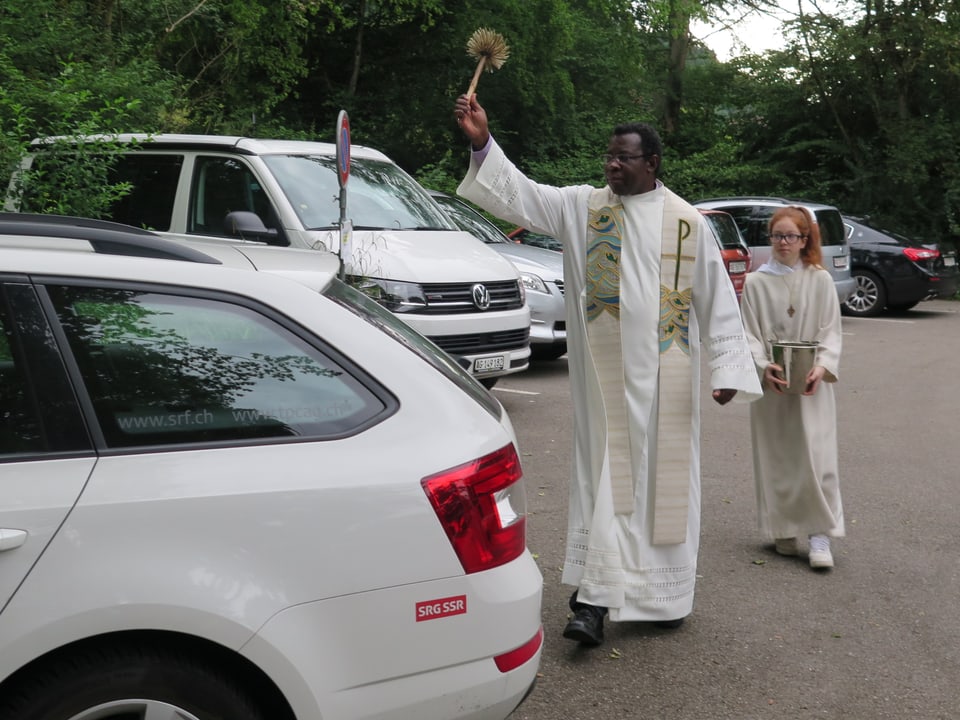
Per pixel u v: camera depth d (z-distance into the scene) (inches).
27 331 99.0
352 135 860.6
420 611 102.7
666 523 164.7
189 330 103.5
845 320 710.5
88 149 315.0
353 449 103.1
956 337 617.6
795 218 213.0
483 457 107.2
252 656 97.0
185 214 329.7
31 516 93.8
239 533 97.8
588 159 933.2
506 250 442.3
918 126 959.0
